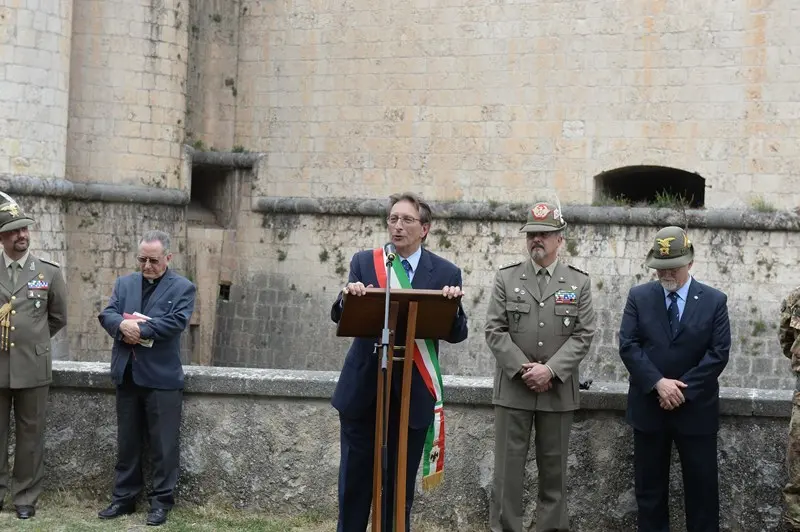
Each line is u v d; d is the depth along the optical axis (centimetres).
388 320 534
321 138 1916
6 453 720
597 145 1702
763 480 678
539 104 1741
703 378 627
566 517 654
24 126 1572
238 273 1991
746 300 1602
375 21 1864
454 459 712
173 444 711
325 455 725
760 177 1592
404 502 550
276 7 1950
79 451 750
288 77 1942
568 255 1717
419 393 577
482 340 1773
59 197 1650
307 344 1922
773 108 1579
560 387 645
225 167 1994
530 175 1750
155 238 716
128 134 1777
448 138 1811
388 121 1859
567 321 647
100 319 709
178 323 703
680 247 634
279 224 1955
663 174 1788
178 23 1825
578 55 1709
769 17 1576
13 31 1555
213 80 1983
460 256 1792
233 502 733
